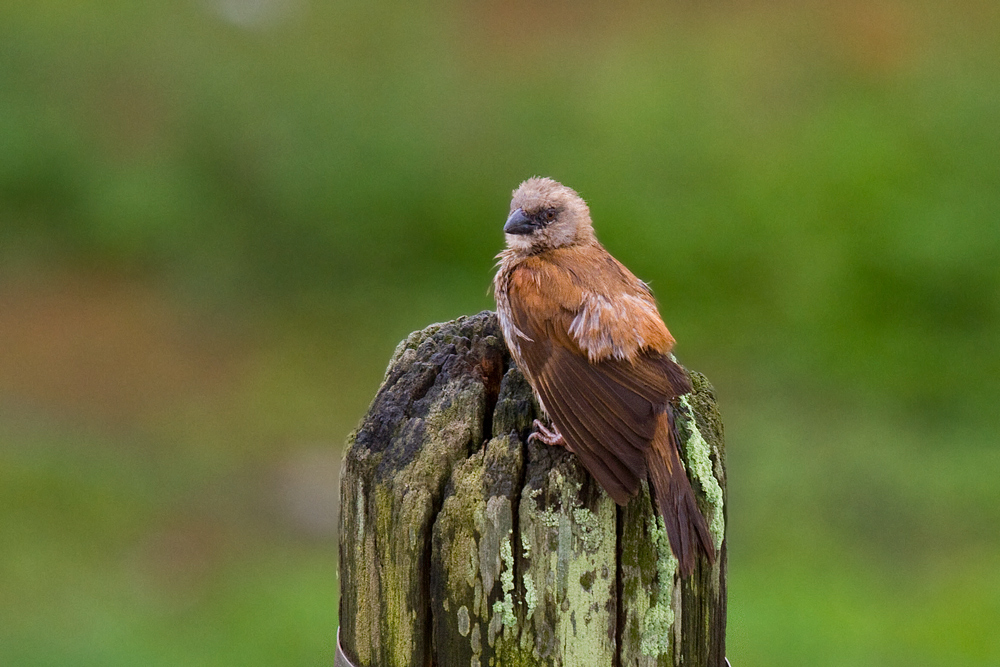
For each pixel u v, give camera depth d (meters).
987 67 19.89
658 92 19.64
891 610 10.20
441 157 18.27
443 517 4.79
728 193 17.30
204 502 12.26
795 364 14.67
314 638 9.98
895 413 13.77
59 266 17.30
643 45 21.34
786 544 11.24
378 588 4.96
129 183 17.70
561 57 20.92
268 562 11.30
